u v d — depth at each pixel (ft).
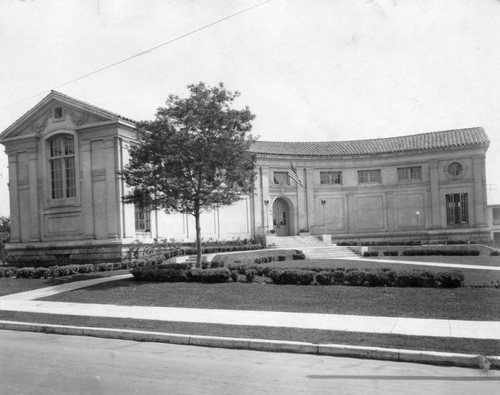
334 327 37.17
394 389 23.21
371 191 136.98
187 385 23.71
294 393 22.38
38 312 48.96
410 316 40.50
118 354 31.83
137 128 71.92
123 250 89.51
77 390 22.82
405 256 102.83
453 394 22.45
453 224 128.77
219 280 61.98
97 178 92.38
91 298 56.49
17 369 27.22
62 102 94.99
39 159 98.73
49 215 97.14
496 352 28.76
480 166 126.31
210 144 67.92
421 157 132.57
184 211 72.64
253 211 129.08
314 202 137.28
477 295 47.26
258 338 34.42
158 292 57.47
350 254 109.70
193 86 70.79
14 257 99.40
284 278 59.11
